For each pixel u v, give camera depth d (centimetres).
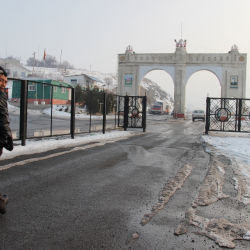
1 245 250
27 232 279
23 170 543
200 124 2814
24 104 827
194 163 694
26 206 352
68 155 735
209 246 267
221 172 595
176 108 3903
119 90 4038
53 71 12056
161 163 682
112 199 394
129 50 3997
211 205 387
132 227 301
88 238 271
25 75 7600
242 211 369
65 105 3369
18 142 910
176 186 473
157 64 3912
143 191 438
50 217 320
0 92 293
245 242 279
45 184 456
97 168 597
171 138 1365
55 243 258
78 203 371
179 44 3853
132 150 884
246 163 709
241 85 3681
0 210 309
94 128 1401
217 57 3728
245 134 1666
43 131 962
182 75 3828
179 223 318
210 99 1641
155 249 256
